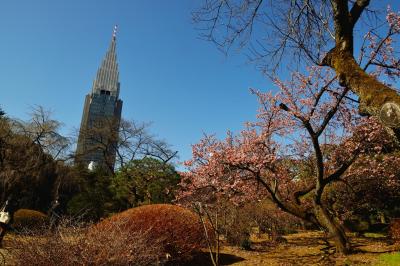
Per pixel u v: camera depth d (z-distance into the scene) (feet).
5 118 71.77
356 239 45.80
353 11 10.47
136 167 74.43
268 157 35.35
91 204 74.79
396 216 52.60
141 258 18.45
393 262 28.19
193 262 32.89
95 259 15.97
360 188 48.85
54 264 15.34
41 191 80.69
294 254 36.63
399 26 25.95
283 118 39.04
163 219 30.48
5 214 31.42
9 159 67.92
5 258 16.83
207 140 39.42
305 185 50.83
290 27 14.40
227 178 36.42
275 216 53.42
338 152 40.01
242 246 40.70
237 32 15.40
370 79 9.02
